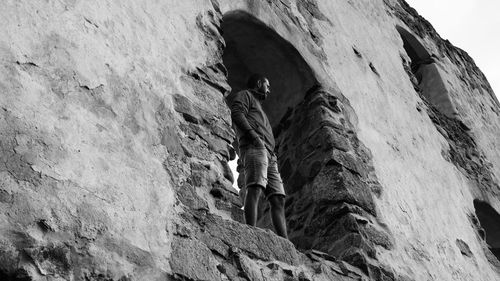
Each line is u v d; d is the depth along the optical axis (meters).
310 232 5.20
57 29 3.62
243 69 6.25
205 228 3.74
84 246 3.05
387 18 9.55
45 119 3.27
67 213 3.08
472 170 8.74
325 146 5.60
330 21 7.29
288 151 5.98
